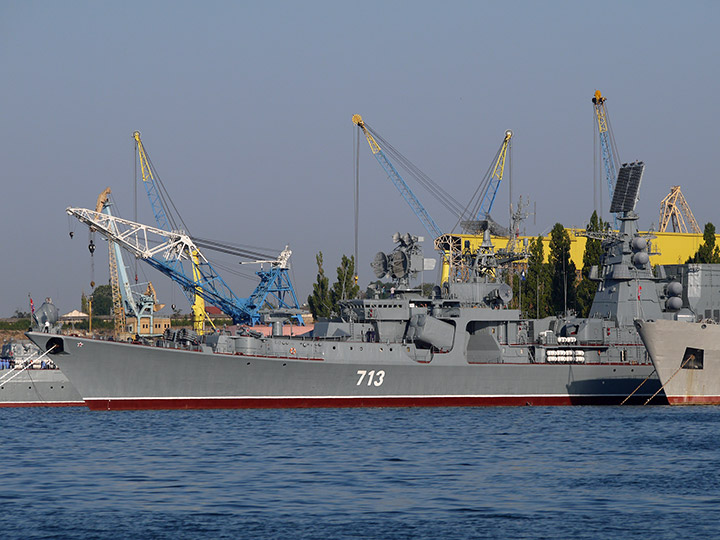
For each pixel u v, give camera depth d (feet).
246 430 191.21
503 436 185.06
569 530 112.68
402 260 246.27
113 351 219.20
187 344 225.35
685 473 146.20
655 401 252.01
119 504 125.29
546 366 243.19
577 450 168.25
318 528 113.39
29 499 128.26
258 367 224.94
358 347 230.68
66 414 222.89
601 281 267.18
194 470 148.46
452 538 109.60
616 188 264.72
